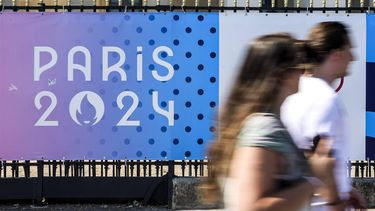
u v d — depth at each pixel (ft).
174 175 22.88
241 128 6.84
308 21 22.21
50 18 22.20
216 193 7.25
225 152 7.00
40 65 22.17
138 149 22.36
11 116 22.16
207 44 22.39
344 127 9.53
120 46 22.30
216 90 22.39
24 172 23.04
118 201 23.12
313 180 7.06
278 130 6.69
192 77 22.38
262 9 22.58
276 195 6.47
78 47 22.26
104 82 22.24
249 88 7.02
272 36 7.25
